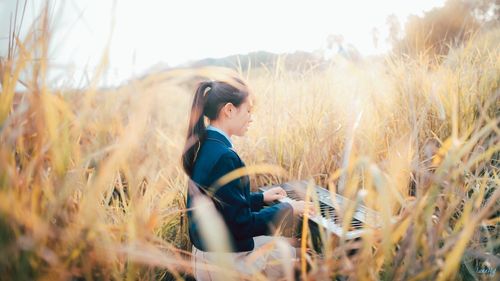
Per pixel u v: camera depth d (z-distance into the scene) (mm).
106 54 852
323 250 1185
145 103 862
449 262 780
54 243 801
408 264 856
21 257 750
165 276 1606
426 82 2734
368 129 2568
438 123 2238
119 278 933
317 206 1052
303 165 2521
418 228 862
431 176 948
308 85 3188
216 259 787
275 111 3000
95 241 825
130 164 958
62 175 832
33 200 779
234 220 1453
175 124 2100
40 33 874
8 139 803
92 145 918
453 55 3127
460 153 898
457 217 1399
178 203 1954
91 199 793
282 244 921
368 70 2877
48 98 827
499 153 1801
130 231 895
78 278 935
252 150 2779
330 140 2600
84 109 862
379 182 791
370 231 879
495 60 2984
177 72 933
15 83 849
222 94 1642
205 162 1507
